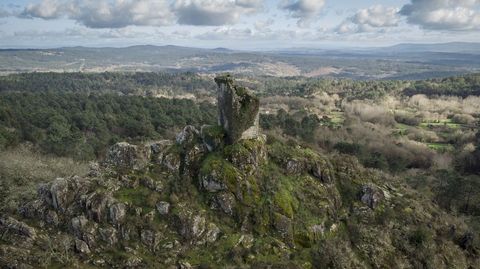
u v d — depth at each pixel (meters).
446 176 61.47
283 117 98.88
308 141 78.38
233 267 30.19
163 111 103.69
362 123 112.19
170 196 34.34
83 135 83.00
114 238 31.78
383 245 35.72
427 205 42.75
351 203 39.53
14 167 51.16
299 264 31.59
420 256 35.59
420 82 177.50
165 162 37.62
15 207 35.78
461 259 36.78
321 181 39.66
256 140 38.22
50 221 33.16
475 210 49.66
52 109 96.31
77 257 30.73
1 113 82.12
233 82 37.56
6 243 31.38
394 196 42.00
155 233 31.89
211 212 34.22
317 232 34.56
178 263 30.41
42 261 29.86
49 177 49.88
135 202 33.88
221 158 36.66
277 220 33.81
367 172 45.19
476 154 78.19
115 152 38.31
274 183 36.19
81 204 33.47
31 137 77.06
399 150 85.25
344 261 32.53
